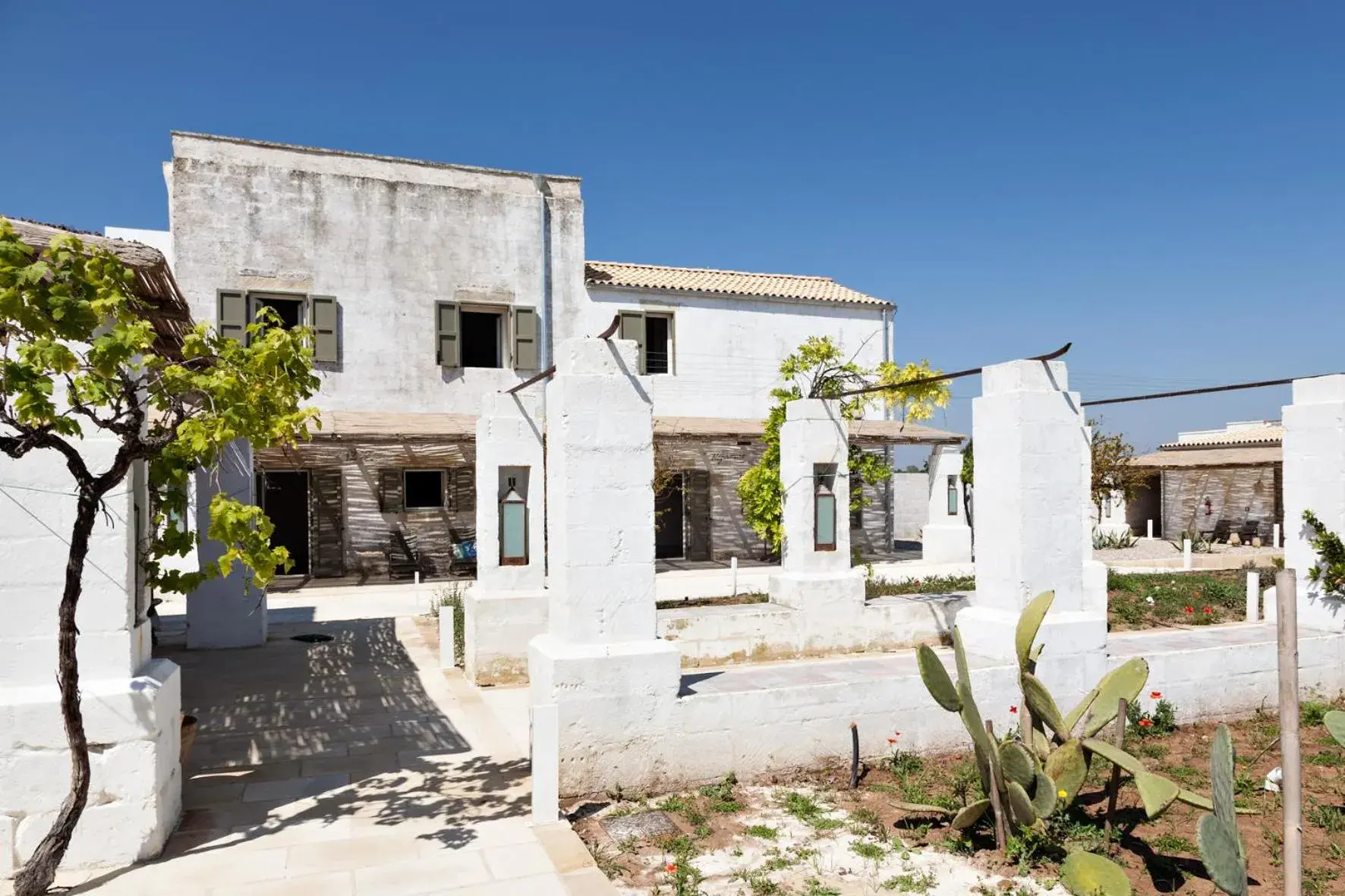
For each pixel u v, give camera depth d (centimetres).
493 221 2053
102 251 456
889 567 2083
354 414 1897
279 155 1875
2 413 426
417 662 1093
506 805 604
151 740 513
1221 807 373
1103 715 546
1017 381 759
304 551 2086
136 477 566
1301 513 906
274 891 471
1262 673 824
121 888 473
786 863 505
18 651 498
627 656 632
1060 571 767
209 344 500
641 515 662
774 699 666
